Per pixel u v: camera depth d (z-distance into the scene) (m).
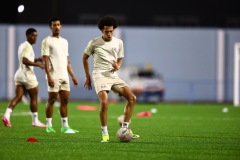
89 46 36.19
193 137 40.12
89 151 31.25
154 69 105.56
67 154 30.05
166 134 42.44
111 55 36.09
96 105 90.31
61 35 103.06
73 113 69.38
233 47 105.31
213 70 105.69
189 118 61.59
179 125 51.47
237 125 51.78
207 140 37.94
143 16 117.94
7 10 113.38
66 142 35.66
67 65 42.75
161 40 105.88
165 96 104.38
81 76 103.81
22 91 47.62
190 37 105.88
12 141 36.00
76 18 116.06
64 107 42.50
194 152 31.25
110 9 117.12
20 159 28.33
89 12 116.56
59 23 41.78
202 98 104.81
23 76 47.19
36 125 48.16
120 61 36.84
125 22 117.50
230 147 33.62
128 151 31.41
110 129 46.56
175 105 93.56
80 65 103.56
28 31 46.25
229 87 105.25
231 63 105.50
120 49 36.69
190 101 102.56
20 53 46.84
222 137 40.22
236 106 91.25
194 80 105.81
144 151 31.48
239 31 105.38
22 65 47.09
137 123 53.72
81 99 104.06
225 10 118.75
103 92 35.50
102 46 35.97
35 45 101.75
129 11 117.81
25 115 62.78
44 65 41.50
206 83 104.75
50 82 41.34
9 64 103.00
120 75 99.69
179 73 105.88
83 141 36.44
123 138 35.56
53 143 34.97
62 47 42.00
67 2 115.75
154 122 55.09
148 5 118.00
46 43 41.47
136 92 98.62
